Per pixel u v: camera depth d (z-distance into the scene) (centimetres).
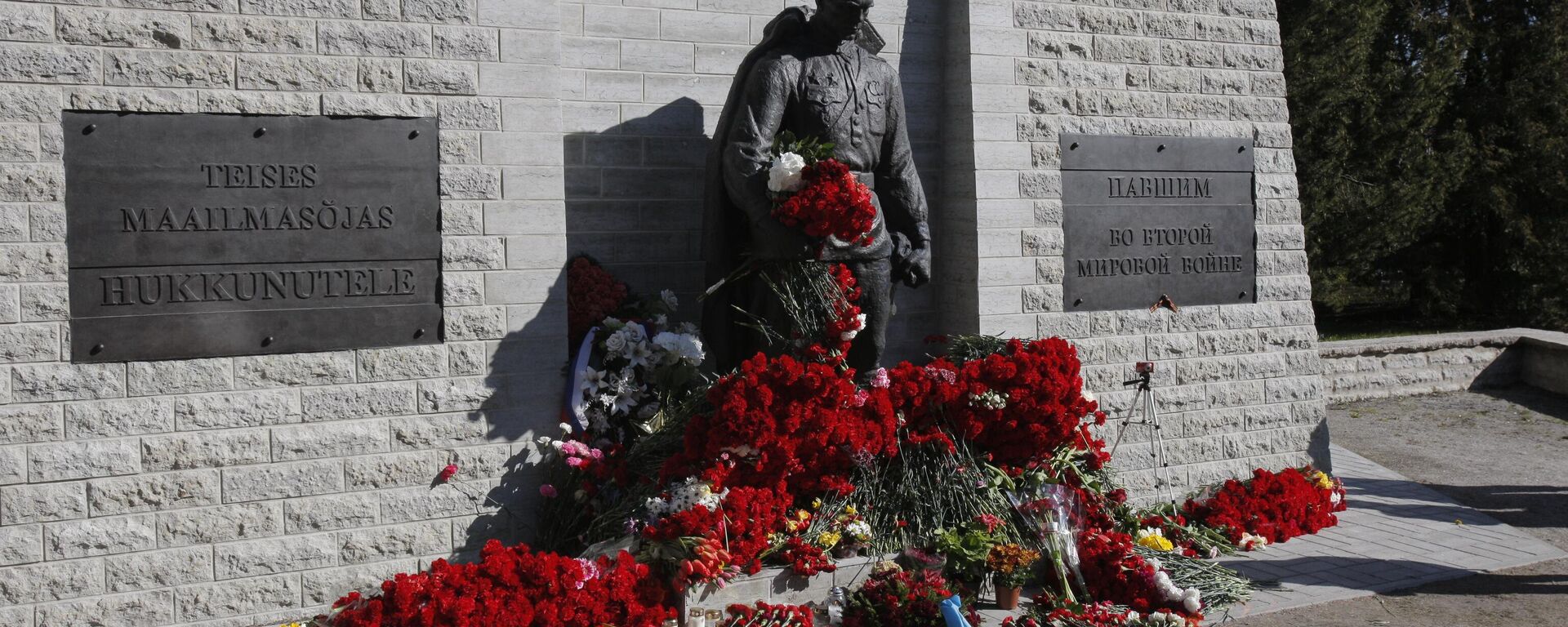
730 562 591
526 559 560
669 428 676
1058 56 825
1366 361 1345
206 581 613
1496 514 889
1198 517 827
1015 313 807
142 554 600
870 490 669
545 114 687
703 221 727
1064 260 826
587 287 716
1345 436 1171
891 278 721
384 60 648
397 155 652
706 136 775
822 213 641
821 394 638
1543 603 670
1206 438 882
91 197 588
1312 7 1789
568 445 670
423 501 660
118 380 594
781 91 689
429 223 659
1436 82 1945
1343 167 1925
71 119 584
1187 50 877
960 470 677
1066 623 605
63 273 583
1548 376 1384
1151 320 860
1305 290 930
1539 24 2100
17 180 573
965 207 804
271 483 625
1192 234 880
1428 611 658
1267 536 801
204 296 610
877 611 602
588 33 739
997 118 802
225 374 615
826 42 708
